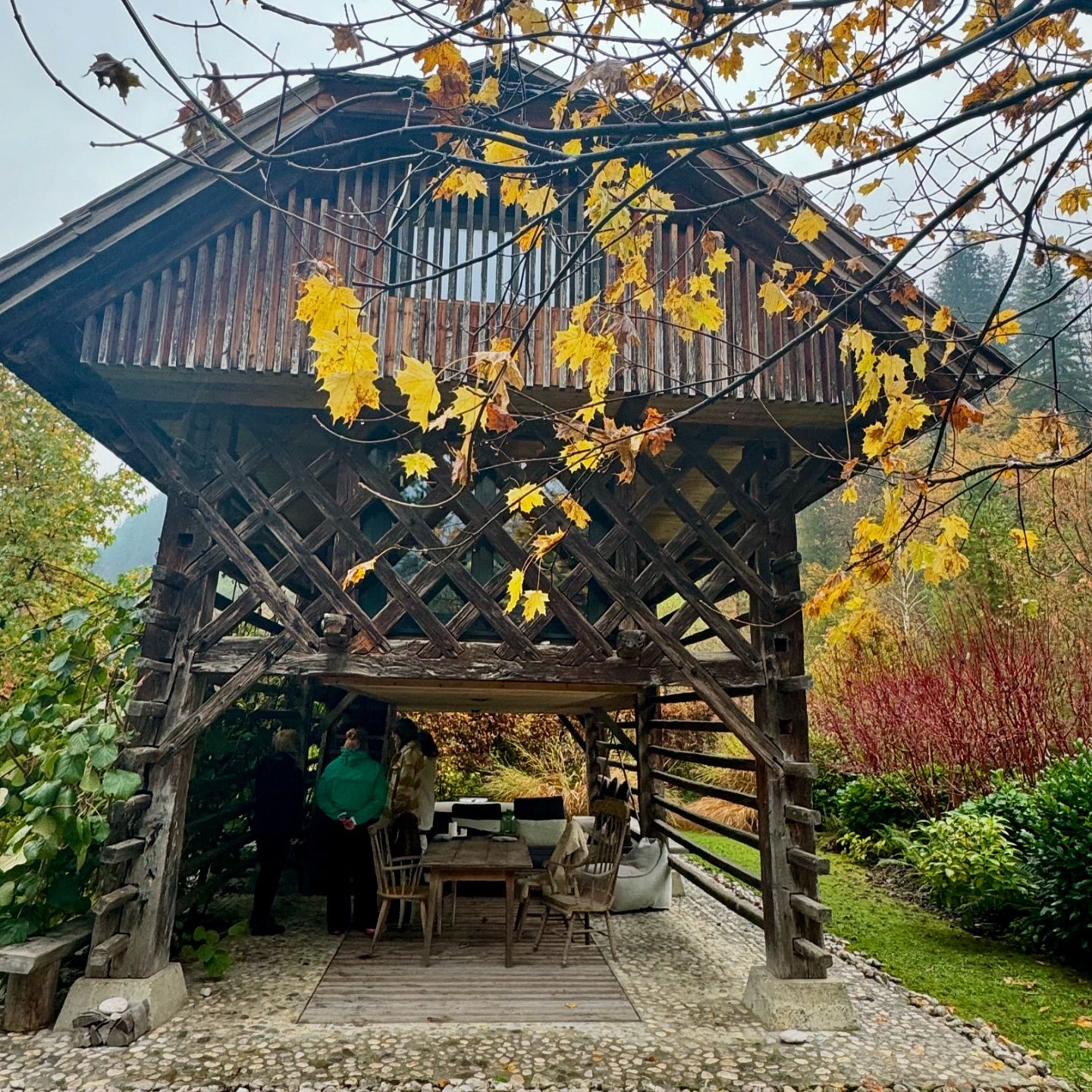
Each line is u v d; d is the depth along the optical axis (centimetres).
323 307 220
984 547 1179
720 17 254
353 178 544
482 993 527
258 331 510
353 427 563
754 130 211
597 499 565
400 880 673
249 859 760
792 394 530
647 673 539
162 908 489
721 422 570
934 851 750
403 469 565
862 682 1178
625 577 555
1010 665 934
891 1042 458
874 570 295
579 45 241
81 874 527
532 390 520
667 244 545
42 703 570
